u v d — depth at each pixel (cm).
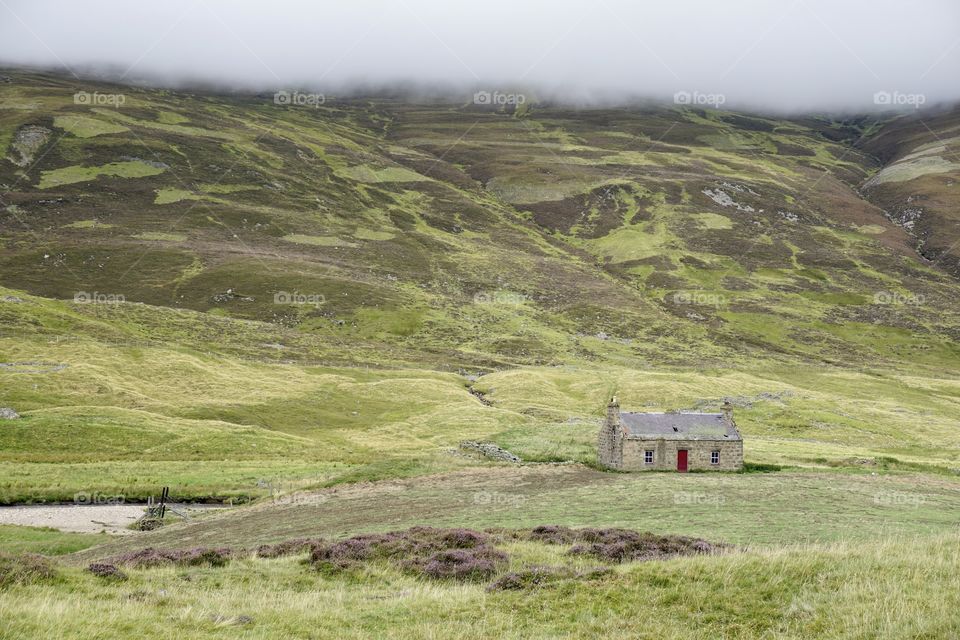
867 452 8638
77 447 8069
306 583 2967
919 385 15900
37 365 10719
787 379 15988
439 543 3516
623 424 7350
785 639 2077
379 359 15538
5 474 6906
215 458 8200
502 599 2530
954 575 2339
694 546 3394
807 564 2527
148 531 5397
